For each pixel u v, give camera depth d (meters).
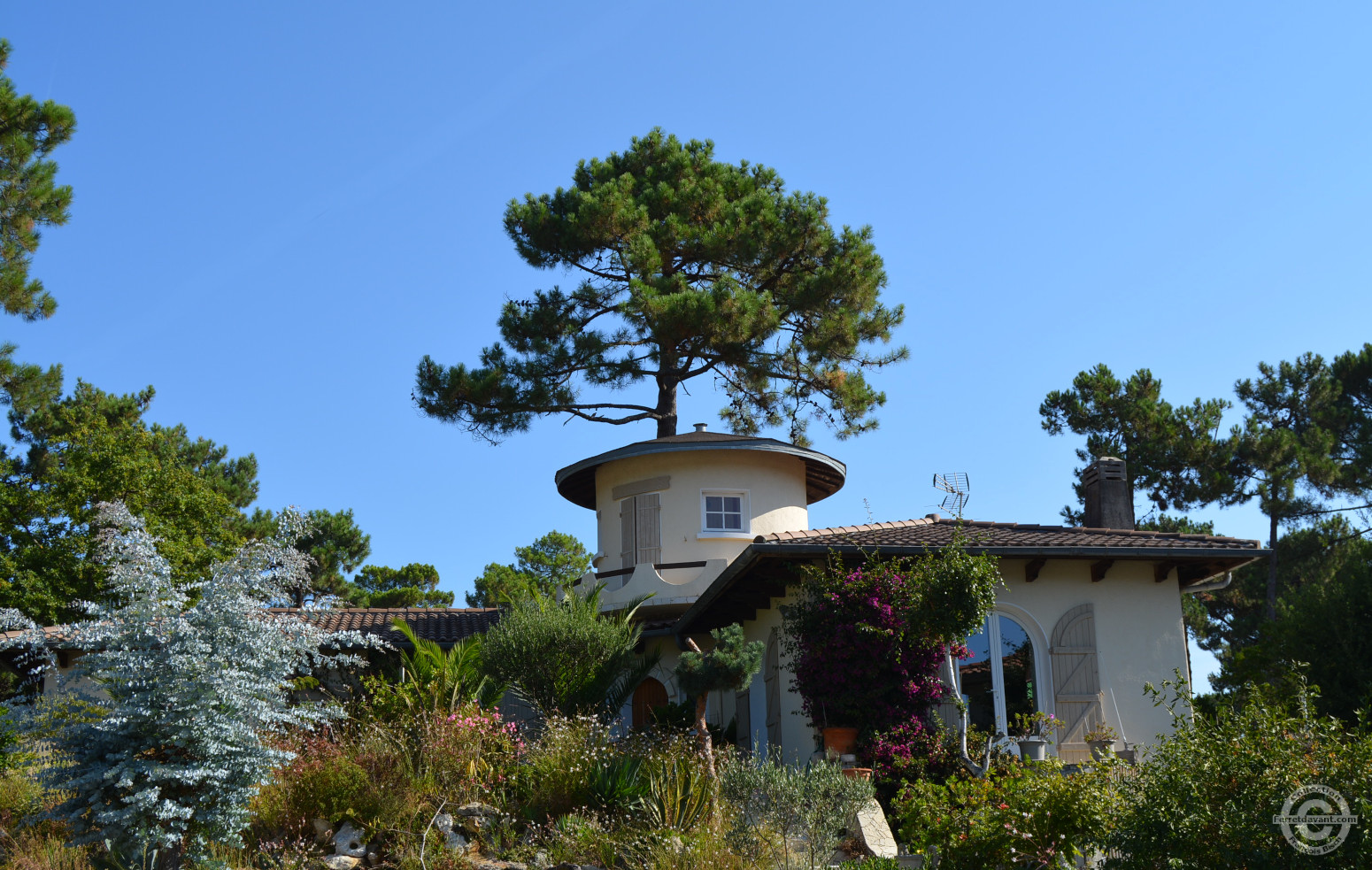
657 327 25.50
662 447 22.45
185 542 27.59
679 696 20.42
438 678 15.16
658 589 20.20
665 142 30.84
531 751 13.57
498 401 26.56
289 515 11.23
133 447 29.77
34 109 20.22
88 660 10.27
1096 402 33.81
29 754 12.84
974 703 15.77
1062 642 15.93
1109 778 8.48
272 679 10.80
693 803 11.90
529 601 18.89
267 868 10.78
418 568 47.19
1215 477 31.73
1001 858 8.34
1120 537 16.41
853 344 28.00
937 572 12.39
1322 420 33.38
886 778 13.62
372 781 11.99
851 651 14.34
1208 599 34.12
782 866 10.39
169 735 10.02
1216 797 7.44
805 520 23.70
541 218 28.02
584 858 11.13
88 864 10.45
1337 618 19.42
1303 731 7.72
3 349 23.41
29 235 20.25
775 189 31.27
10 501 28.00
